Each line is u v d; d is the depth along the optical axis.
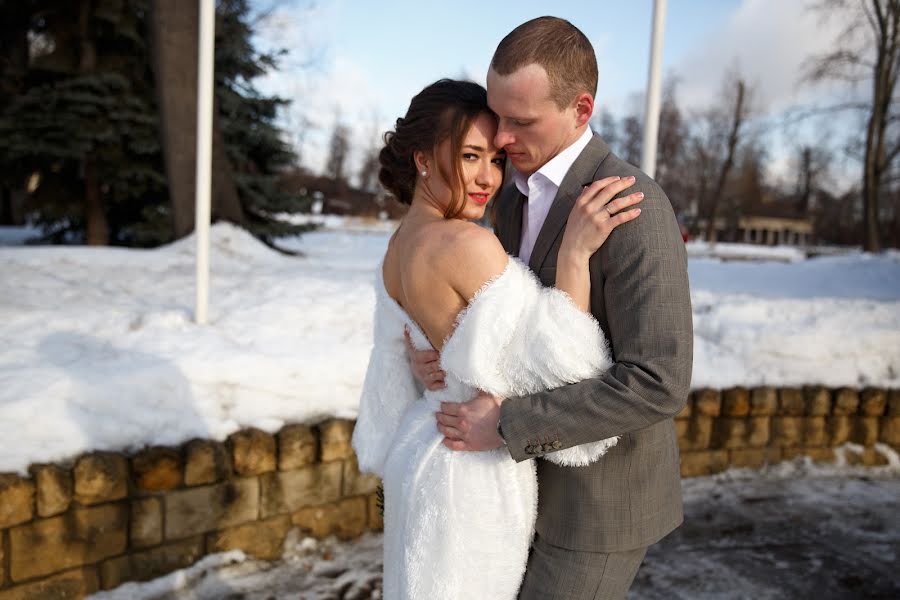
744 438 3.89
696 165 44.50
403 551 1.33
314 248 13.26
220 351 2.94
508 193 1.65
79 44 10.71
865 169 21.42
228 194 8.02
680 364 1.21
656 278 1.23
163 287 4.74
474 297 1.28
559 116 1.35
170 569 2.53
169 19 7.26
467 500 1.31
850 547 3.13
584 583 1.37
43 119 10.10
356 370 3.02
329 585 2.65
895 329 4.21
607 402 1.21
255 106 11.00
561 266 1.31
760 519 3.39
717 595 2.70
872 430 4.04
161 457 2.46
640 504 1.38
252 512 2.72
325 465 2.89
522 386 1.29
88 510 2.32
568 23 1.36
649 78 3.38
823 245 46.44
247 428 2.70
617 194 1.31
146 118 10.23
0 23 11.09
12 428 2.22
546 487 1.42
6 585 2.15
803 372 3.99
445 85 1.40
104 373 2.52
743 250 29.59
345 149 52.44
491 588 1.32
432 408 1.43
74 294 4.35
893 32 20.27
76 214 11.37
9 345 2.89
